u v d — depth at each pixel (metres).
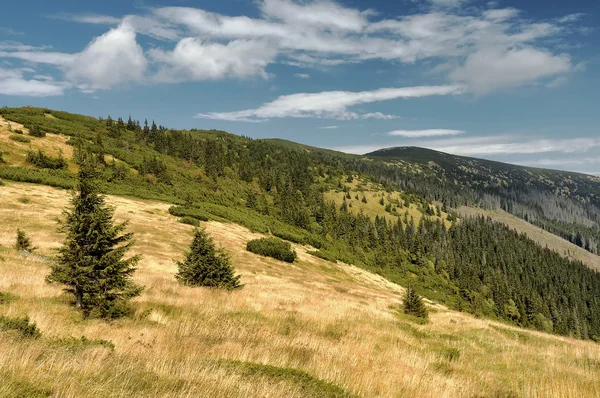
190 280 22.12
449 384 8.56
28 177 58.31
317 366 8.18
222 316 13.32
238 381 5.89
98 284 11.66
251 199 114.38
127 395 4.74
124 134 132.38
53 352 6.12
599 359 13.62
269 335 11.04
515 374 10.77
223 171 144.62
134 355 6.93
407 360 10.76
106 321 11.12
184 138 170.12
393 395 7.11
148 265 32.66
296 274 49.88
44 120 101.50
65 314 10.93
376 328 16.16
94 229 12.03
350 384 7.19
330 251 86.88
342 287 46.16
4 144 71.00
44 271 19.20
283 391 5.82
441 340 16.02
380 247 129.12
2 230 33.91
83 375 5.20
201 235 22.84
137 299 14.59
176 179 100.00
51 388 4.55
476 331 19.25
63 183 60.16
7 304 10.84
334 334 13.34
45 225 38.97
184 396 4.95
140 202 66.38
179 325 11.12
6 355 5.38
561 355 14.38
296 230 96.38
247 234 68.94
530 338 19.00
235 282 23.44
